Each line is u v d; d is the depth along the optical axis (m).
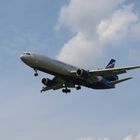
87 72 190.50
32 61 184.12
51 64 186.75
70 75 193.00
